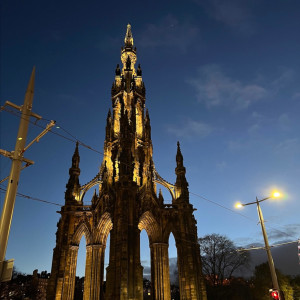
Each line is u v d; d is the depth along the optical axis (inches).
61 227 2068.2
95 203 2112.5
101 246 2044.8
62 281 1866.4
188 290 1860.2
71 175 2263.8
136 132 2450.8
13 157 576.1
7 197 539.2
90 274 1951.3
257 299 3137.3
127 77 2751.0
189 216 2108.8
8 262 457.7
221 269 2635.3
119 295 1625.2
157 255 2006.6
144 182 2161.7
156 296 1898.4
